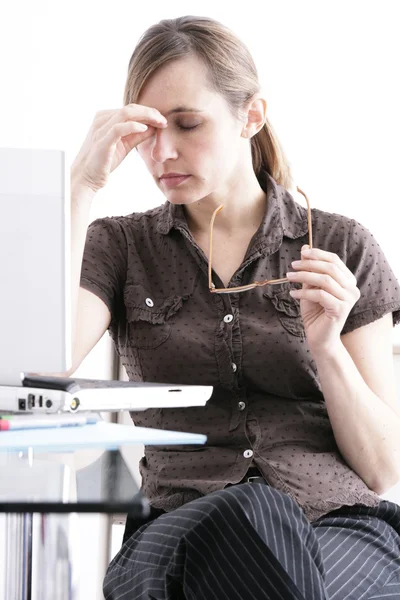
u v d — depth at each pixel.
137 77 1.75
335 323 1.65
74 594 1.22
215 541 1.26
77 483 0.96
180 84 1.71
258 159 1.99
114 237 1.94
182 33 1.76
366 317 1.84
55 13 2.94
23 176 1.34
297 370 1.77
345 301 1.64
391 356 1.88
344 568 1.49
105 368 2.41
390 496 2.24
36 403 1.33
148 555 1.42
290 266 1.85
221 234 1.89
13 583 1.32
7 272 1.34
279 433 1.75
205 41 1.76
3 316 1.35
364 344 1.84
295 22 2.96
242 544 1.25
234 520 1.26
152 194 2.90
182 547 1.29
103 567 2.32
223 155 1.75
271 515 1.30
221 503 1.28
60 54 2.95
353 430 1.72
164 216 1.91
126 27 3.00
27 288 1.34
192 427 1.77
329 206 2.93
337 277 1.64
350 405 1.71
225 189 1.85
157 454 1.79
